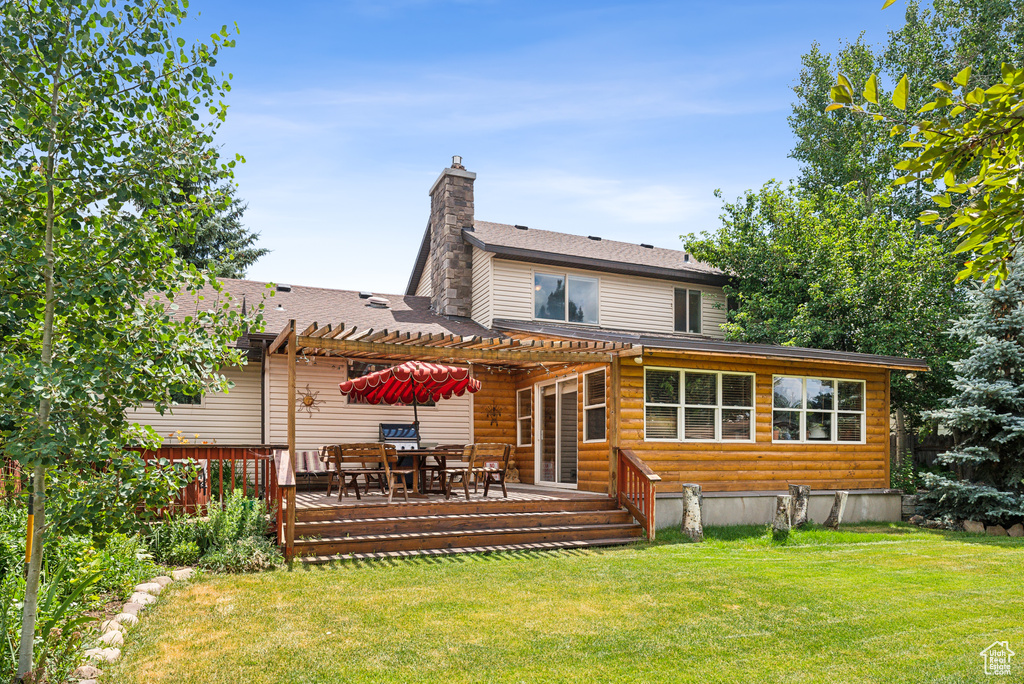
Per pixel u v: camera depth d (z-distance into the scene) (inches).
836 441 582.9
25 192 176.1
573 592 305.0
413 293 922.7
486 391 677.9
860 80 1059.3
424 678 204.4
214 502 376.2
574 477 581.9
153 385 188.7
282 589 298.5
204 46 187.6
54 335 189.5
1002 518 523.2
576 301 752.3
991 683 201.0
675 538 459.8
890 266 727.1
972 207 143.3
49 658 191.2
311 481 592.4
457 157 776.9
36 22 172.2
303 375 601.0
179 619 251.9
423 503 429.4
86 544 252.7
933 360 681.6
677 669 213.8
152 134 188.2
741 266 807.1
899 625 258.5
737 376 551.2
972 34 968.3
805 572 349.7
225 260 209.5
